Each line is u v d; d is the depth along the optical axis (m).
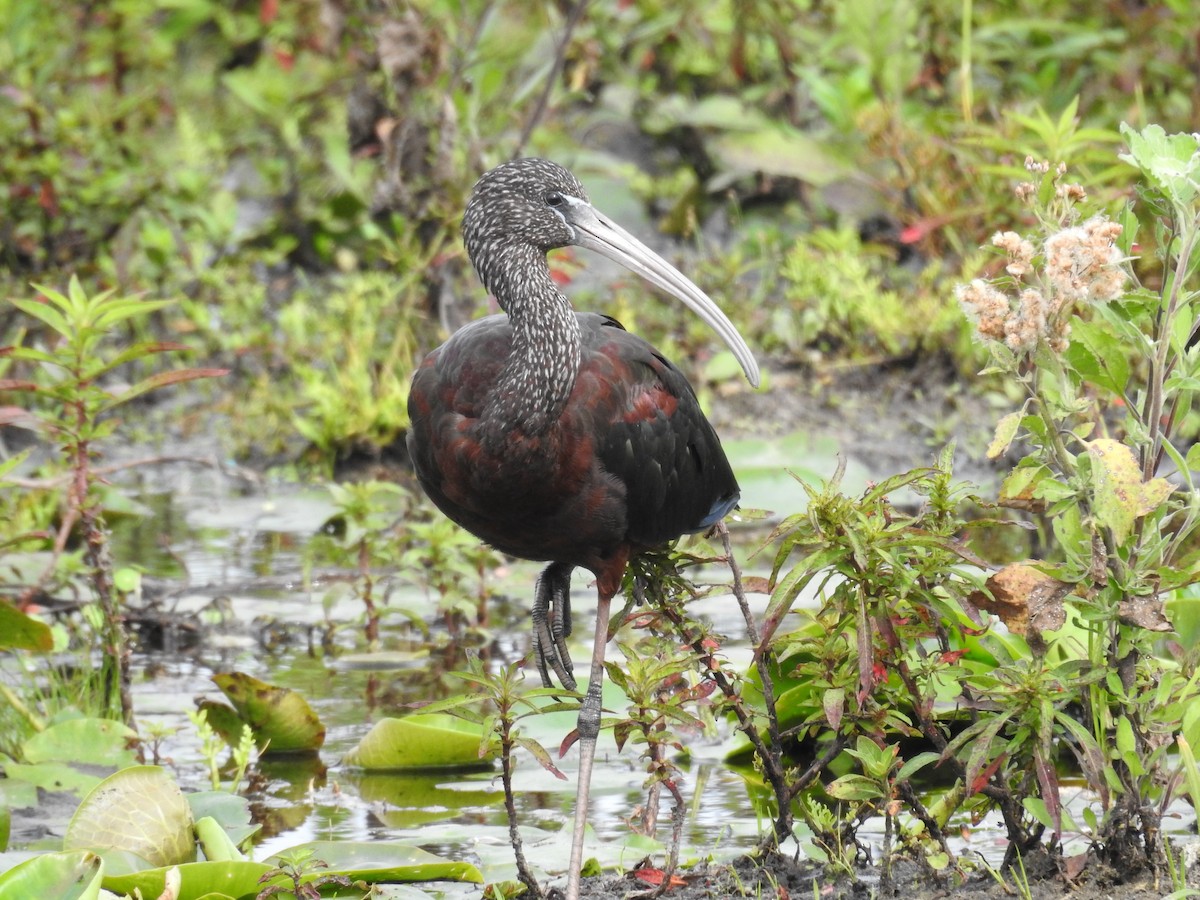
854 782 7.54
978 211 16.44
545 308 8.20
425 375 8.50
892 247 18.61
